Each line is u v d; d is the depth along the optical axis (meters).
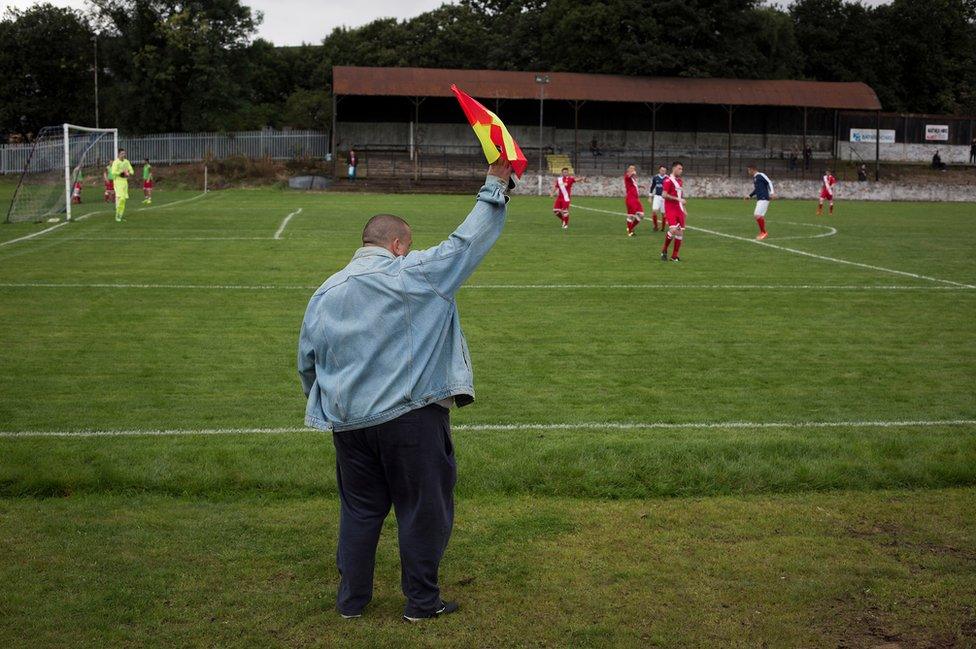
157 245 20.86
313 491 5.96
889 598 4.52
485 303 13.80
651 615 4.34
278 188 51.50
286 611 4.35
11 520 5.45
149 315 12.50
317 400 4.31
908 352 10.77
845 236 26.38
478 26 78.12
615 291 15.09
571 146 66.31
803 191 54.22
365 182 52.84
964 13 84.50
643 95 59.34
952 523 5.52
